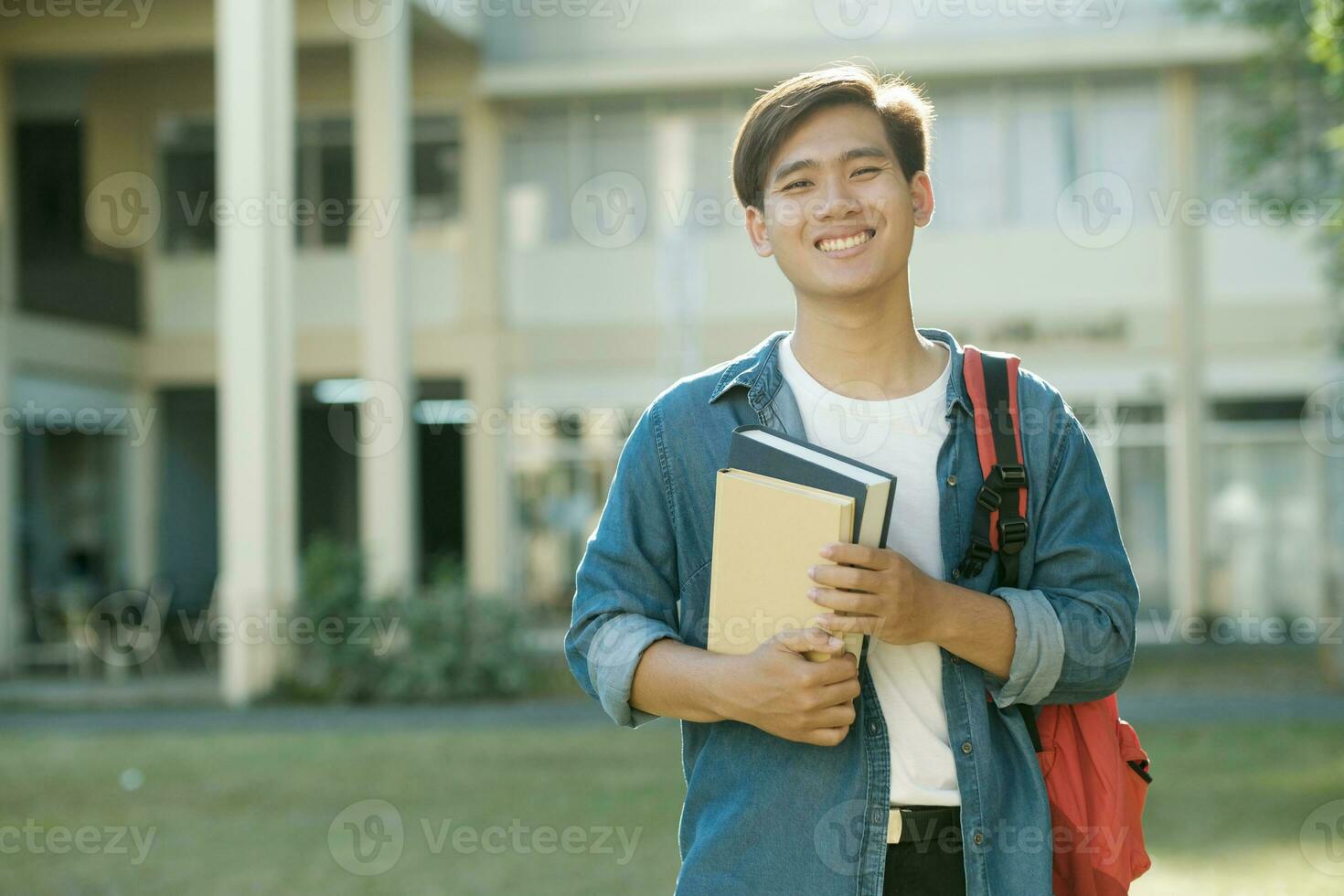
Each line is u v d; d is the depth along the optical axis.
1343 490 16.61
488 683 13.05
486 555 17.98
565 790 7.84
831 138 1.89
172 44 15.13
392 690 12.72
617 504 1.96
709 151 17.73
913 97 2.00
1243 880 5.50
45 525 16.44
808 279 1.89
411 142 18.09
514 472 18.17
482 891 5.47
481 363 17.98
